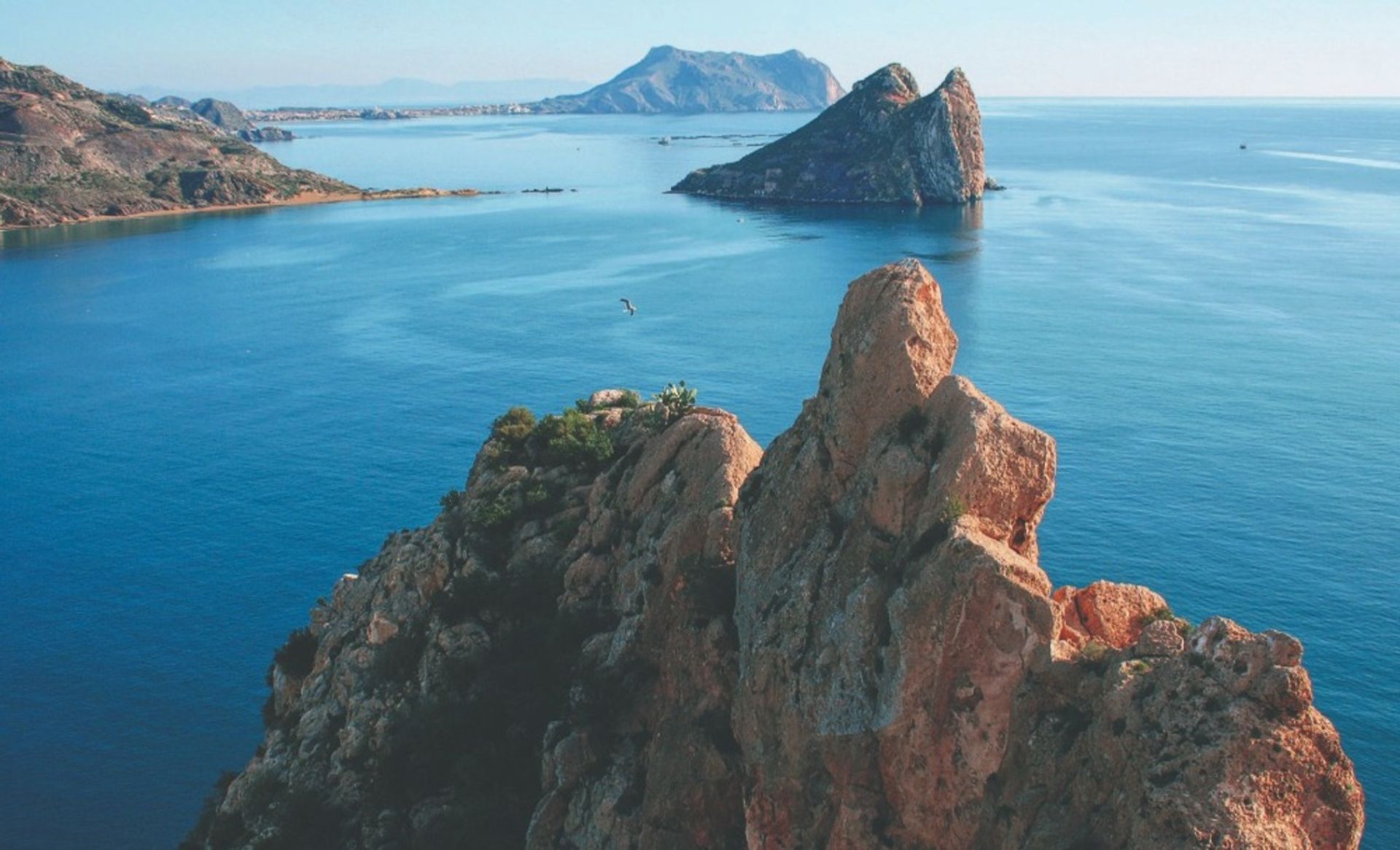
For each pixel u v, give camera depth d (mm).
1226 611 87312
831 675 29375
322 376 171375
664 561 41125
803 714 29766
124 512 116312
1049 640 26500
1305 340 173500
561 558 49562
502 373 170250
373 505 117938
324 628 58469
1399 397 142500
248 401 158125
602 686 40500
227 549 107062
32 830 67812
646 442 49969
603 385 161500
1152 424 132625
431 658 47781
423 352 185000
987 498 28578
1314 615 86312
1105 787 24141
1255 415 136000
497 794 41938
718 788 33688
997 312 197625
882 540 30359
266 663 86438
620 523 47438
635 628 41156
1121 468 117688
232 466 130375
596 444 54562
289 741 50844
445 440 138500
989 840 26453
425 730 44656
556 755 39344
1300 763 22047
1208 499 108750
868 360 33062
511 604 48594
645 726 39031
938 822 27375
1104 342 174000
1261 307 198000
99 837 67312
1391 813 63219
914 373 32375
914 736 27391
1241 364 158875
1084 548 97875
